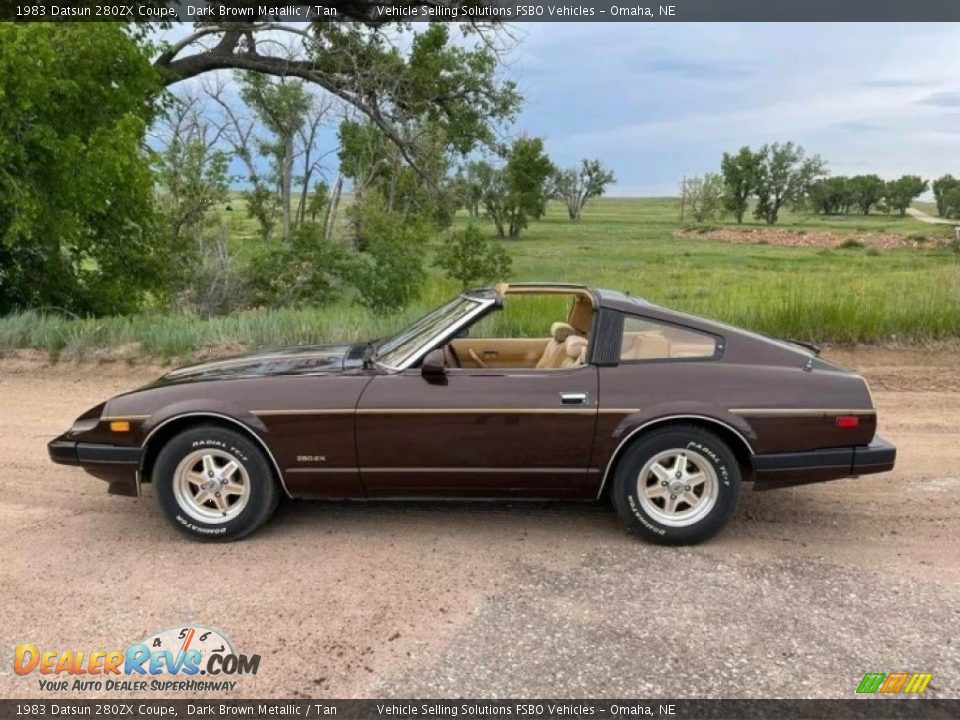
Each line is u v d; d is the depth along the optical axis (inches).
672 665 124.0
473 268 740.7
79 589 148.8
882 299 461.7
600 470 166.9
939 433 259.9
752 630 134.6
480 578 154.3
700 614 140.2
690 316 175.2
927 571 157.9
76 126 525.3
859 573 156.9
